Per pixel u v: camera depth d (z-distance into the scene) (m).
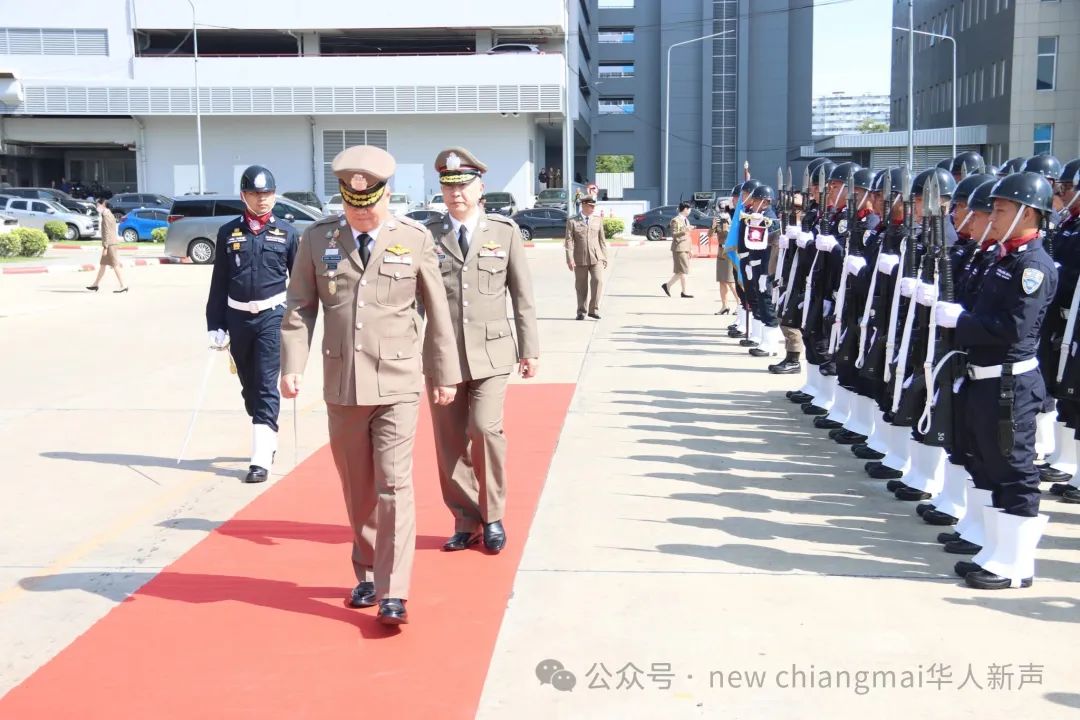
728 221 15.84
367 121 45.97
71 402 9.68
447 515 6.30
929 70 65.62
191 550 5.72
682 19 62.88
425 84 44.06
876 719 3.80
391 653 4.36
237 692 4.04
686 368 11.47
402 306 4.61
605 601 4.89
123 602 4.97
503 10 44.06
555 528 5.98
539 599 4.92
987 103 53.34
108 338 13.77
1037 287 4.85
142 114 44.88
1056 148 49.31
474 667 4.23
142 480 7.12
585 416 8.99
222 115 45.22
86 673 4.22
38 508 6.48
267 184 6.93
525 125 45.56
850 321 7.80
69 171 51.22
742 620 4.66
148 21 44.41
